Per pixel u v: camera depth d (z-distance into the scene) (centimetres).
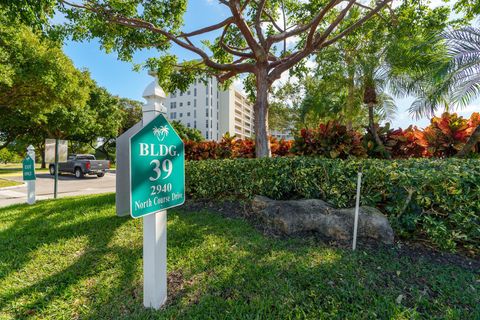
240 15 508
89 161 1317
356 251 239
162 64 696
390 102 661
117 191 257
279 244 262
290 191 362
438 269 206
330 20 678
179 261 234
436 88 445
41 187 995
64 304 181
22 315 171
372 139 455
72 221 374
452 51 412
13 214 430
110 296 188
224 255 242
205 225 332
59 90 953
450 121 413
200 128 4181
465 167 248
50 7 414
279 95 1861
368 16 493
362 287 183
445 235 230
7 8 372
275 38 571
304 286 188
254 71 581
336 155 401
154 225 166
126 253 260
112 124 2136
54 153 600
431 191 239
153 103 162
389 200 274
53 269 230
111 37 566
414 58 449
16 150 2267
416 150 452
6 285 205
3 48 748
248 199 397
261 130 557
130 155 143
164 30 584
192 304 174
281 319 155
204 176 453
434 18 523
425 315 156
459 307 163
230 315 160
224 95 4541
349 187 293
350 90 708
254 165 386
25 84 904
